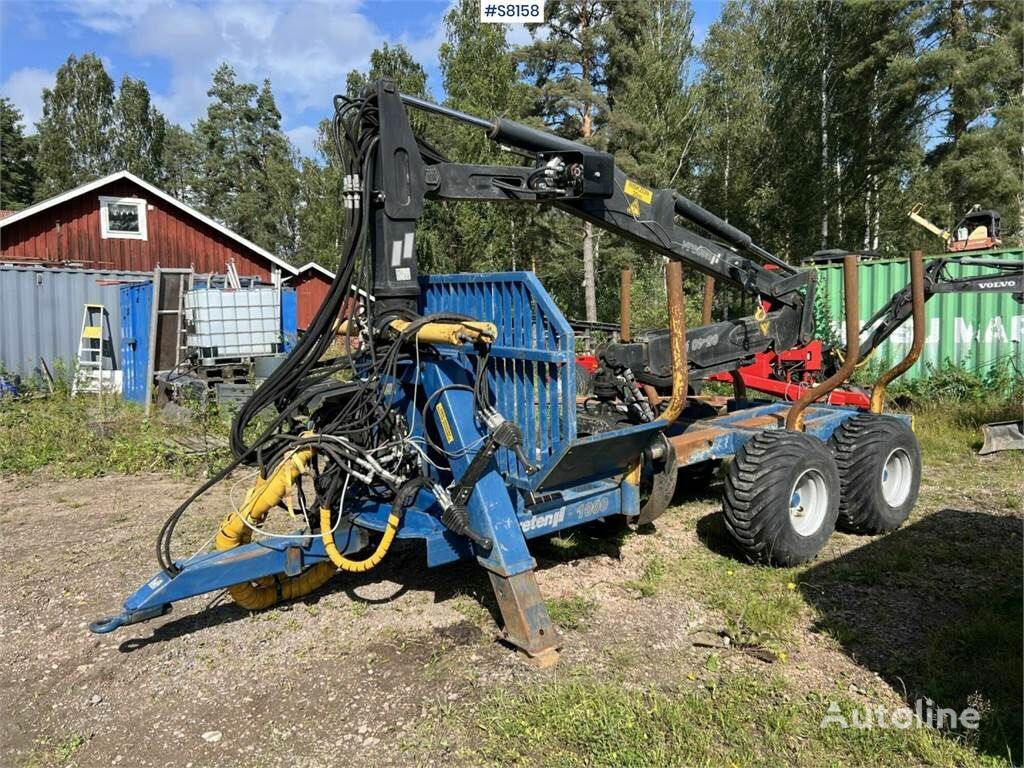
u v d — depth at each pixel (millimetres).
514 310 3961
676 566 4828
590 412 5453
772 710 3168
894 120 23703
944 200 22266
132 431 9438
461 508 3816
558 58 24000
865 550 5145
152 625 4207
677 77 26516
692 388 7246
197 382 10453
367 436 4094
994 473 7191
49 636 4102
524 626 3646
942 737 2967
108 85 45906
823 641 3824
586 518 4324
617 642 3832
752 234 27594
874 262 11281
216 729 3203
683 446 5051
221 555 3887
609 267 27469
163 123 47875
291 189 47219
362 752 2998
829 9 24156
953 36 21078
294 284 26125
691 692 3338
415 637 3943
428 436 4160
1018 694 3221
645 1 24953
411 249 4133
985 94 20156
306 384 4102
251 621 4211
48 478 7688
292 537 3967
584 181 4422
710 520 5785
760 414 6484
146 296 11734
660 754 2865
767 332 6039
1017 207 20719
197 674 3660
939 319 10773
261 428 8883
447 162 4375
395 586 4621
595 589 4488
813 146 25422
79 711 3381
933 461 7719
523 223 24062
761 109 27141
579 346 10711
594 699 3229
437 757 2945
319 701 3383
